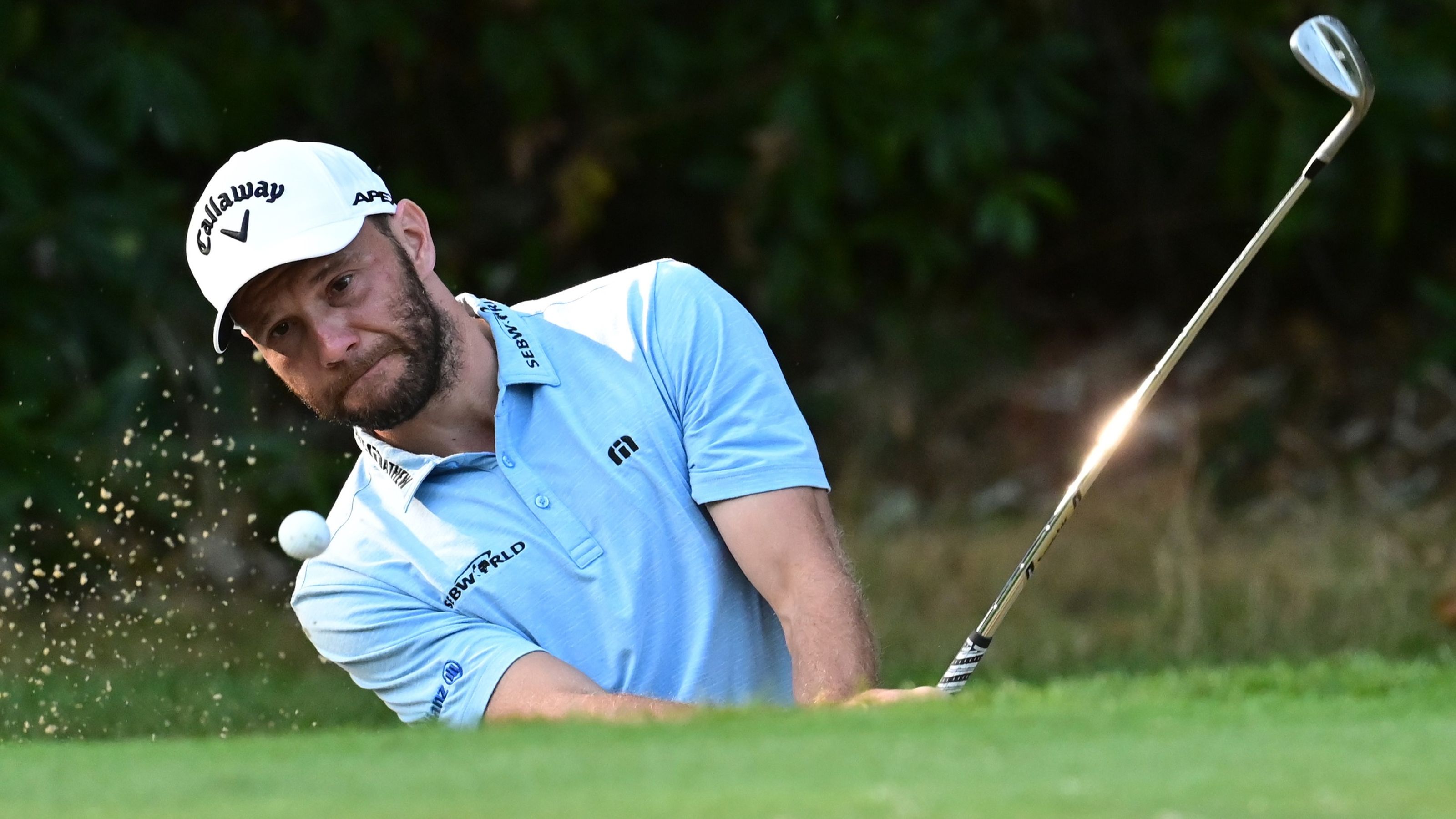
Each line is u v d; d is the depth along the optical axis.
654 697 9.39
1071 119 31.05
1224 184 30.75
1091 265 33.31
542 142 29.16
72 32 26.69
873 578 22.75
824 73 29.16
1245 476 27.77
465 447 9.78
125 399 22.44
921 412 29.59
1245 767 4.86
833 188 29.03
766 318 30.94
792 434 9.48
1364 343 31.34
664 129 30.45
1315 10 29.42
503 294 29.89
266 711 13.40
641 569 9.45
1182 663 18.11
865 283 32.06
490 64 28.73
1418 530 23.75
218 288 9.17
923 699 6.33
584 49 28.98
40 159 25.34
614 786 4.77
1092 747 5.21
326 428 24.61
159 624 17.77
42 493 20.81
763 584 9.27
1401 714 5.85
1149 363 30.86
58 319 24.59
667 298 9.76
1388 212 29.16
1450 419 28.14
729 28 30.45
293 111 29.69
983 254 32.81
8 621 17.14
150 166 28.22
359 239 9.24
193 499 21.19
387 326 9.27
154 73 25.67
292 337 9.35
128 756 5.82
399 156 30.89
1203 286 33.06
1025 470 28.36
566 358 9.73
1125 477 27.61
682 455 9.54
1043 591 22.25
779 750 5.21
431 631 9.58
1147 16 32.62
